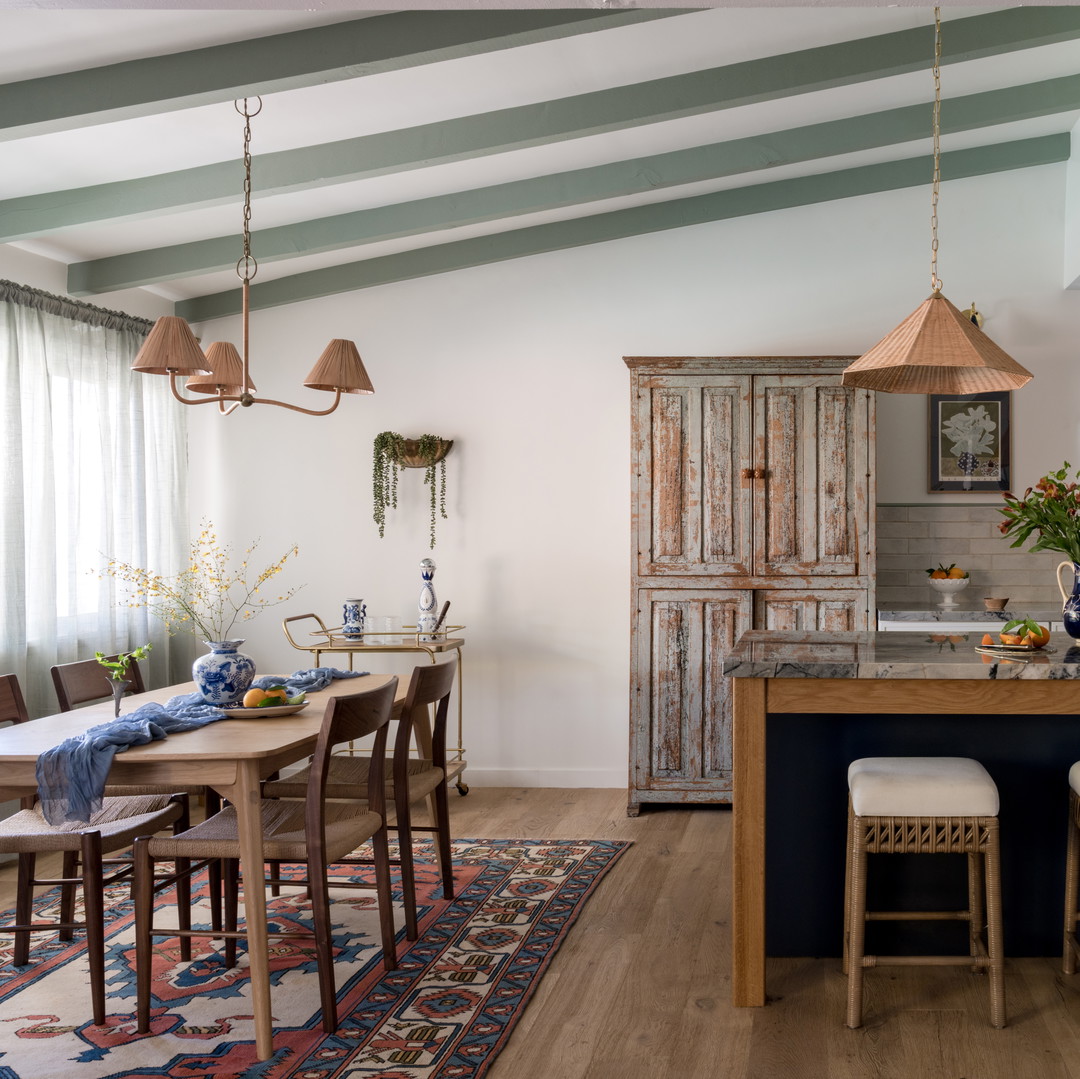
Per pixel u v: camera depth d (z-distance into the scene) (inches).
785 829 130.2
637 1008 115.3
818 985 121.5
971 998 117.6
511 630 219.3
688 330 214.8
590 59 143.2
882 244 211.6
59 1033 110.3
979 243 209.9
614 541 216.7
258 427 225.9
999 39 147.4
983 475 210.8
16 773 111.3
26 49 120.7
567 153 177.0
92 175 156.8
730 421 196.7
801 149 182.4
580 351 217.3
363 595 223.5
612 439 216.5
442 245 214.2
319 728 121.7
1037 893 127.9
